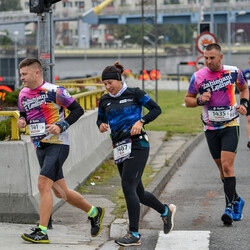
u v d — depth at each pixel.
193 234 13.66
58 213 15.71
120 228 13.98
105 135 26.00
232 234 13.73
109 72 12.78
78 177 19.44
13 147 14.67
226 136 14.60
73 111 12.90
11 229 14.09
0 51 196.00
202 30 40.38
